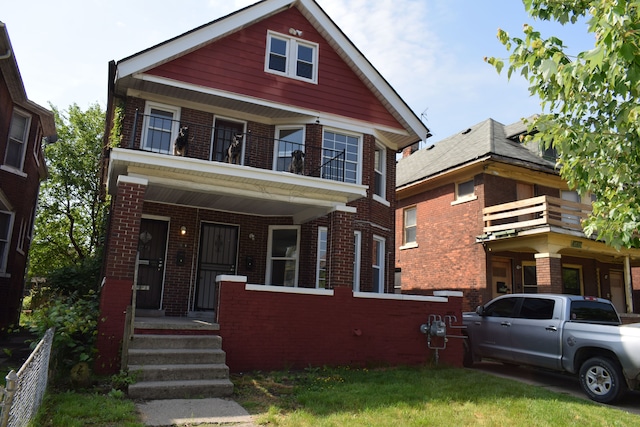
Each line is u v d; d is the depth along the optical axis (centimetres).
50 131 1839
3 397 365
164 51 1154
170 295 1170
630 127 584
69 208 2802
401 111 1430
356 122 1383
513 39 621
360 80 1419
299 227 1298
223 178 982
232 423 581
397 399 711
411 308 1055
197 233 1225
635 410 763
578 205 1541
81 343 809
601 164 637
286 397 717
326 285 1082
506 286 1762
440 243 1869
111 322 819
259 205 1173
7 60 1304
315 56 1371
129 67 1116
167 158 907
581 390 903
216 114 1281
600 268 1952
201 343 836
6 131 1480
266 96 1275
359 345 994
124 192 877
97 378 762
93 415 571
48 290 1471
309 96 1332
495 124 2052
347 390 755
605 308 953
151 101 1214
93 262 1587
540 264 1480
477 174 1728
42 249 2877
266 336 916
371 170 1400
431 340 1045
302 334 948
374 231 1416
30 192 1769
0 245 1507
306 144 1317
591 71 509
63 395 645
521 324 980
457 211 1803
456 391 778
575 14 629
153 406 641
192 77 1192
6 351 775
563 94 638
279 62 1329
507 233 1548
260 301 924
